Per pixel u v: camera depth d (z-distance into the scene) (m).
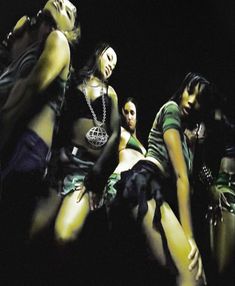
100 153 3.92
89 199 3.86
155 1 4.41
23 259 3.63
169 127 4.22
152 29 4.36
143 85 4.20
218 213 4.34
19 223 3.64
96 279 3.83
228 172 4.46
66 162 3.80
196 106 4.39
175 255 4.10
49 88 3.78
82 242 3.81
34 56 3.79
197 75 4.45
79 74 3.93
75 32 3.96
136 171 4.05
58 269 3.72
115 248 3.92
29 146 3.69
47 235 3.71
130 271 3.95
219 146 4.44
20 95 3.71
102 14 4.11
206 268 4.22
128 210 3.98
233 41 4.66
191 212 4.22
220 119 4.48
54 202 3.74
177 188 4.18
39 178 3.71
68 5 3.96
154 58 4.31
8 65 3.73
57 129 3.79
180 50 4.43
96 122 3.93
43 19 3.86
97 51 4.03
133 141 4.07
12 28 3.79
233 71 4.61
